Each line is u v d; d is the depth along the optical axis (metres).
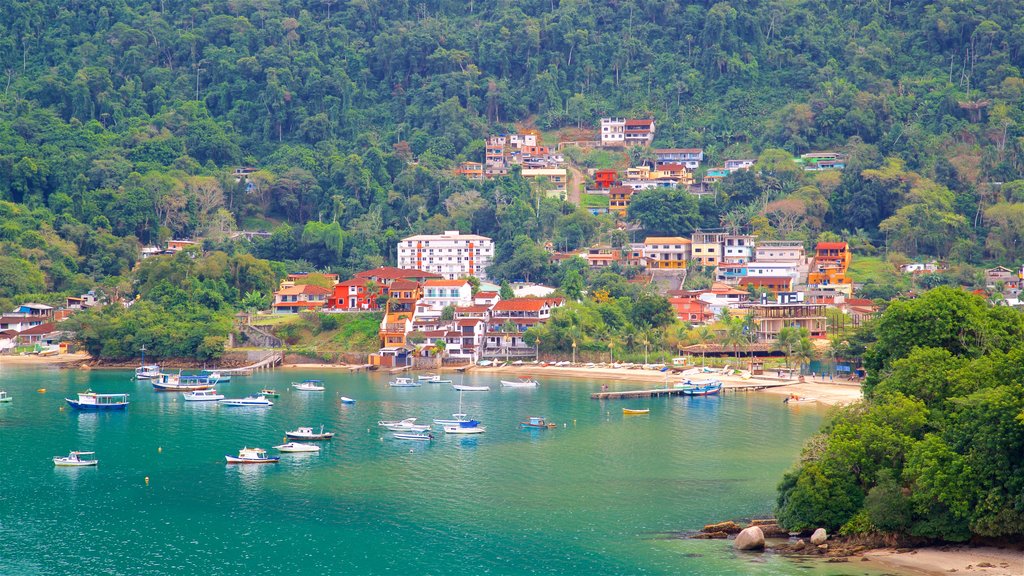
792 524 109.12
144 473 144.75
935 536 101.19
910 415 107.50
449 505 126.81
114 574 103.56
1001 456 95.38
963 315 120.88
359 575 102.69
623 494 130.88
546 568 103.50
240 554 109.00
